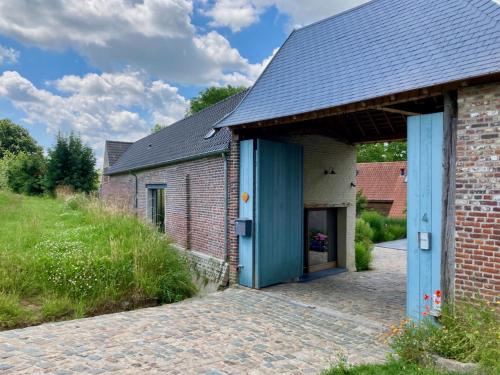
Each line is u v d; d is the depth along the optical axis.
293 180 9.55
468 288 5.04
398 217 25.09
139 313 6.73
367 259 12.55
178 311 6.88
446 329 4.77
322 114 6.88
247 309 7.07
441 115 5.43
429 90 5.33
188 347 5.08
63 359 4.47
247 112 8.56
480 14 5.60
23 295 7.23
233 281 9.10
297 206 9.68
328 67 7.64
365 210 25.55
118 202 14.46
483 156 4.89
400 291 9.12
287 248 9.38
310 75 7.89
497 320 4.64
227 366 4.51
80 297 7.33
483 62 4.79
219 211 9.71
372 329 6.09
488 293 4.85
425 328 4.89
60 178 27.50
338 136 11.38
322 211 11.70
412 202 5.80
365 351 5.13
